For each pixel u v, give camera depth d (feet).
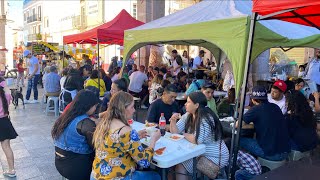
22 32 139.44
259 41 12.20
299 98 12.41
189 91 19.06
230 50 11.80
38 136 19.43
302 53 44.37
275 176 6.52
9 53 71.77
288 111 12.85
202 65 36.55
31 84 33.58
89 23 85.51
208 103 15.42
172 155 8.74
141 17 37.06
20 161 14.89
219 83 27.45
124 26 26.53
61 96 22.12
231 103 17.81
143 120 21.21
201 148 9.45
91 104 9.46
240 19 11.39
